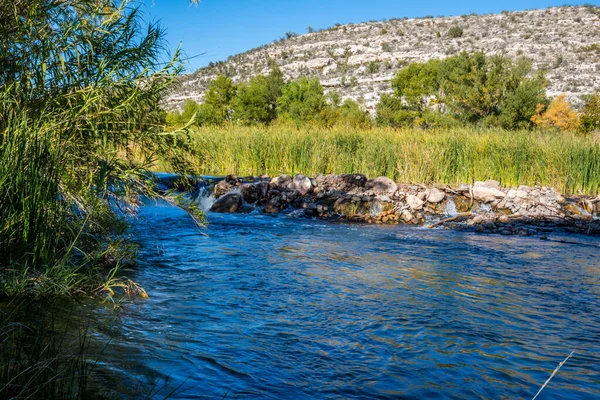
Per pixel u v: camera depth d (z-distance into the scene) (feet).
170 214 34.55
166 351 12.10
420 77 142.92
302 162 59.16
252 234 29.99
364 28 450.71
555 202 41.68
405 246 27.99
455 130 68.23
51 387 8.90
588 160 47.60
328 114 135.54
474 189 42.75
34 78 17.98
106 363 11.00
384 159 53.36
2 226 15.25
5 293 14.76
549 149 49.83
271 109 193.98
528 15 406.62
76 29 18.52
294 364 11.94
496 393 10.94
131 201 21.35
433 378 11.55
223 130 73.00
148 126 20.93
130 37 19.77
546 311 16.92
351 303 17.01
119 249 20.42
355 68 348.18
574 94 211.41
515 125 108.78
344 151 58.80
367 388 10.91
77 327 13.15
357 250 26.43
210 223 33.32
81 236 18.90
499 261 24.71
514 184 50.39
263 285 18.78
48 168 16.38
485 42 346.95
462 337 14.19
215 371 11.21
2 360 10.09
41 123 17.63
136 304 15.64
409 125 134.00
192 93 323.37
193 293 17.30
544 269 23.24
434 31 404.57
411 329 14.70
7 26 17.74
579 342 14.12
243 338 13.41
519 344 13.83
